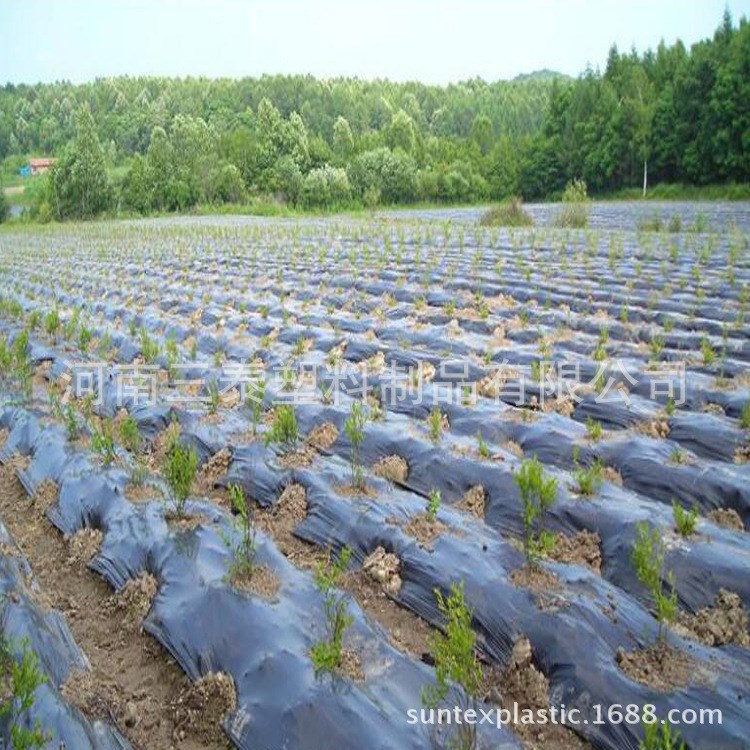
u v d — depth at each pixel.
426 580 4.38
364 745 3.16
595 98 52.16
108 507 5.30
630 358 8.65
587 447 6.00
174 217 45.06
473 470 5.62
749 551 4.55
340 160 57.22
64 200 45.47
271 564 4.45
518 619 3.92
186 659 3.83
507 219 26.45
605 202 42.72
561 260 15.83
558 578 4.21
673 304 11.04
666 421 6.55
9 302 13.88
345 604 3.87
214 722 3.48
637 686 3.48
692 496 5.41
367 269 15.68
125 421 6.03
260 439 6.33
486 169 58.44
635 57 60.16
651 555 4.27
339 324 10.84
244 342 10.10
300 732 3.25
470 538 4.67
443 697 3.26
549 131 56.00
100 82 102.69
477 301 11.70
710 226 23.67
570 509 4.97
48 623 4.09
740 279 12.91
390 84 109.25
